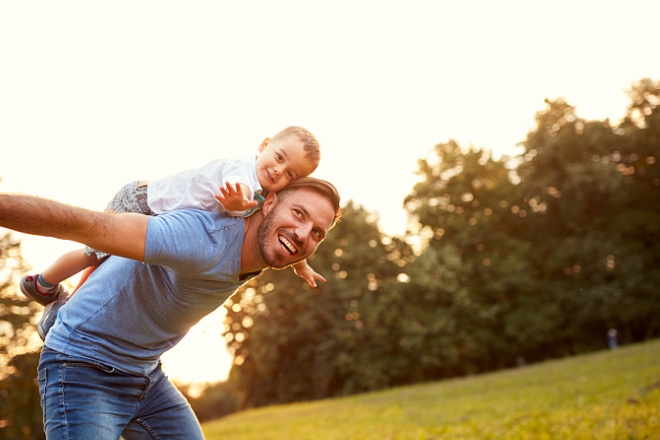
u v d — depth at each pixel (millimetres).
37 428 22328
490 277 40312
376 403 21016
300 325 38062
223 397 40375
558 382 15734
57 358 2730
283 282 39062
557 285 40781
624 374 13367
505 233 43688
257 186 3174
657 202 41000
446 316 37812
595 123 42250
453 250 40000
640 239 40125
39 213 2127
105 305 2750
